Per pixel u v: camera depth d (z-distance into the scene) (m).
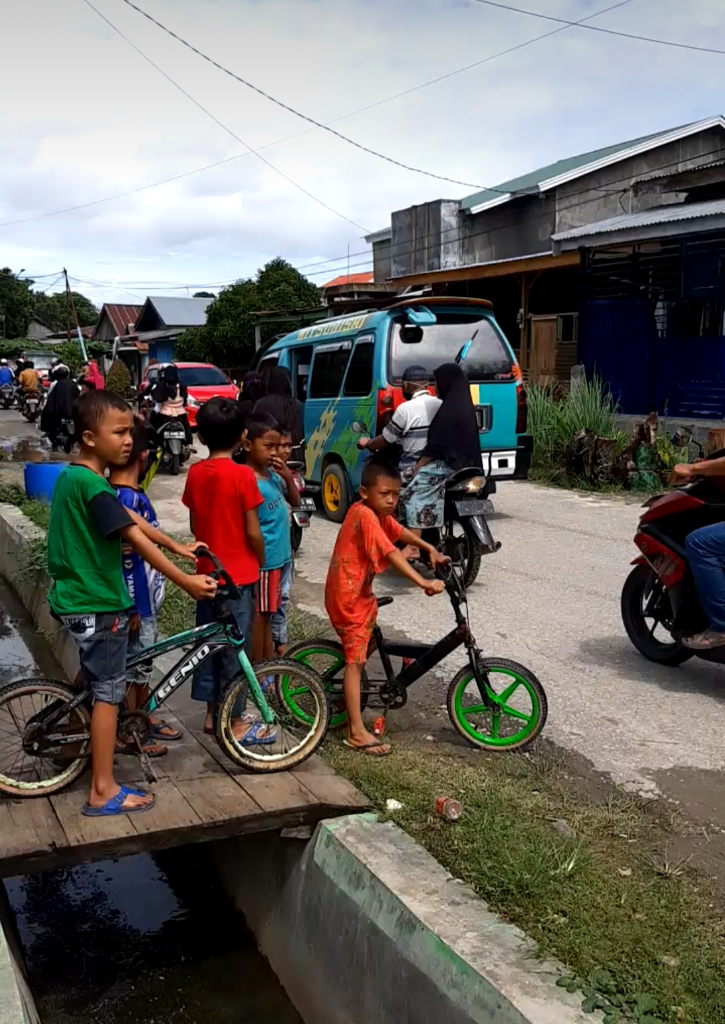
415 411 7.04
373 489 4.06
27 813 3.48
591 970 2.61
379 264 28.83
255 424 4.52
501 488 11.71
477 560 6.71
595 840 3.42
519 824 3.46
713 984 2.58
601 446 11.55
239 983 3.76
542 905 2.94
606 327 14.46
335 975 3.24
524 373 19.50
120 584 3.47
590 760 4.12
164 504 11.03
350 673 4.12
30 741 3.59
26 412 24.75
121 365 34.28
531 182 24.97
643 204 19.08
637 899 3.02
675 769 4.03
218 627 3.79
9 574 9.27
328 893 3.32
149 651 3.76
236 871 4.21
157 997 3.68
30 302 64.50
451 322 8.93
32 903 4.36
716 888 3.11
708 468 4.75
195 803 3.54
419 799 3.66
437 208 24.73
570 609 6.52
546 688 5.00
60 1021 3.55
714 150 21.00
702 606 4.83
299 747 3.93
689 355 13.24
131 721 3.80
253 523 4.04
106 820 3.40
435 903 2.92
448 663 5.42
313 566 7.84
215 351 30.33
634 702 4.81
